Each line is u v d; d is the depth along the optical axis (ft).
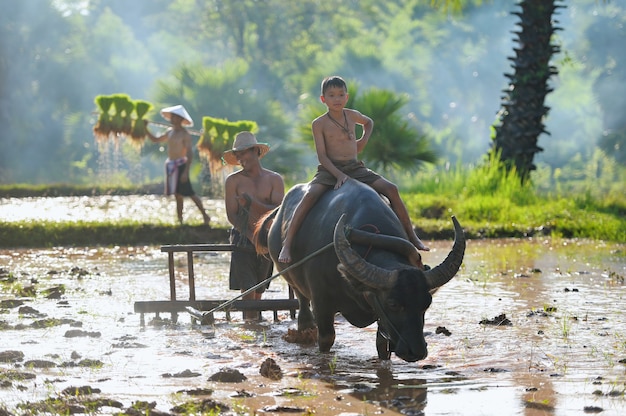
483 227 143.64
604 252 121.08
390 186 62.44
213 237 135.74
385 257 55.31
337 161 63.57
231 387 53.98
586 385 53.31
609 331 68.69
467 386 53.52
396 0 441.27
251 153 78.07
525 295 85.97
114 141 138.72
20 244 132.57
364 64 312.71
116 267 110.11
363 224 57.62
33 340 67.72
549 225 146.41
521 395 51.26
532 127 173.68
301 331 68.03
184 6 444.55
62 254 123.44
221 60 424.87
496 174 175.83
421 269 56.39
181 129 137.90
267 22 426.51
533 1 169.17
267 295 89.30
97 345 66.39
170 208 179.93
